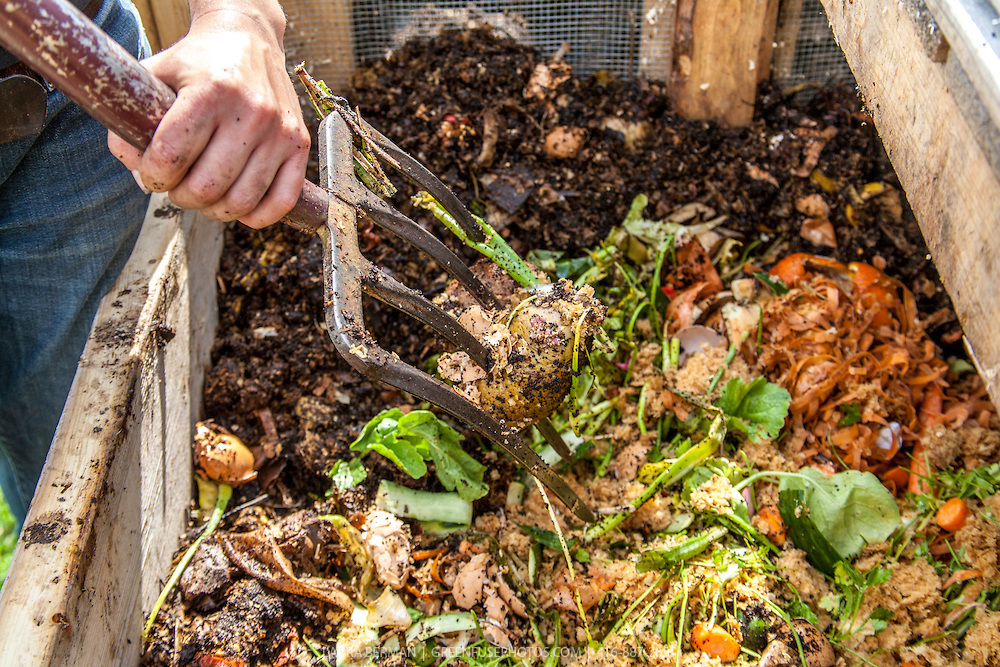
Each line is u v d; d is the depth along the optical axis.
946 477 1.09
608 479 1.10
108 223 1.03
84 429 0.94
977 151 0.81
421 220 1.21
